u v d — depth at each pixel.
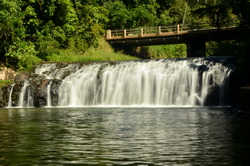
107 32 48.19
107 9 51.62
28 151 7.41
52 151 7.41
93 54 39.69
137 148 7.69
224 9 37.94
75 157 6.82
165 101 23.91
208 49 48.91
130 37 46.62
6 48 28.31
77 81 25.53
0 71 27.30
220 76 22.98
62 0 36.62
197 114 15.61
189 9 59.34
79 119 13.88
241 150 7.36
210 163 6.26
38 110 19.39
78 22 41.97
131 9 54.41
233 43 31.94
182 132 9.96
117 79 25.14
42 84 24.09
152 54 54.25
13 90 24.03
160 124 11.93
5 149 7.62
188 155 6.93
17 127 11.32
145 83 24.52
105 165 6.18
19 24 31.09
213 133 9.71
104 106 23.41
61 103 24.34
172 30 59.16
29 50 30.05
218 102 22.84
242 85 22.22
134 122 12.62
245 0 31.77
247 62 21.48
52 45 35.25
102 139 8.88
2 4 28.75
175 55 56.53
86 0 44.12
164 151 7.34
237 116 14.42
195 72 23.58
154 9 57.69
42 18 36.69
